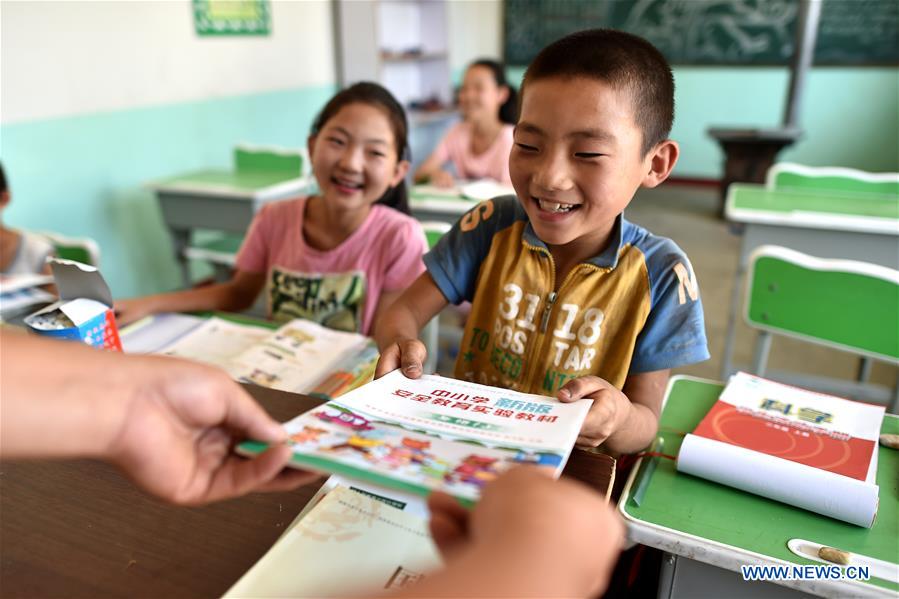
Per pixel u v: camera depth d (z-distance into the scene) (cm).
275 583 49
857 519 66
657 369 86
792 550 63
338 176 134
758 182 471
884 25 500
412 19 548
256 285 150
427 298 99
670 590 71
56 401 38
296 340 105
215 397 43
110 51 283
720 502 71
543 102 71
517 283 92
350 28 425
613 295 86
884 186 245
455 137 323
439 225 164
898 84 510
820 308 145
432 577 27
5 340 39
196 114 331
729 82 554
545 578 25
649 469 78
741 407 86
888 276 133
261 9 362
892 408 168
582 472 62
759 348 160
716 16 540
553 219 76
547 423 51
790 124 480
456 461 42
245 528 57
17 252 182
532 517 28
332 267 140
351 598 47
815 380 186
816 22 455
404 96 550
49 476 64
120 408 39
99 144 285
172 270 334
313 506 59
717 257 397
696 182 588
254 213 260
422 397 58
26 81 253
